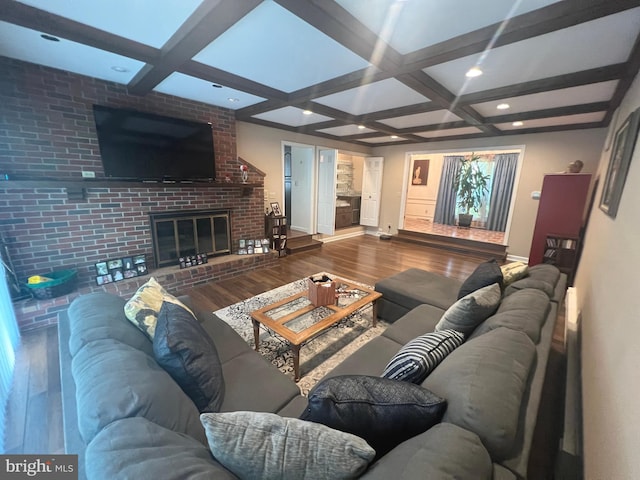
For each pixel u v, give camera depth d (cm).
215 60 226
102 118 272
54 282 254
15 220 247
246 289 353
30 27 170
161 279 325
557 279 208
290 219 671
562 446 138
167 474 58
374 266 461
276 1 137
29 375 194
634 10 149
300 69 242
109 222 300
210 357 124
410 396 84
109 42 191
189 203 363
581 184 372
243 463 70
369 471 67
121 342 113
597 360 139
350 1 146
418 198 954
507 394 81
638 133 170
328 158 578
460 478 60
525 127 446
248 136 438
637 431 74
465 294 202
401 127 475
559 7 144
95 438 68
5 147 237
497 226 782
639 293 103
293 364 199
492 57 210
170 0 153
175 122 321
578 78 232
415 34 176
